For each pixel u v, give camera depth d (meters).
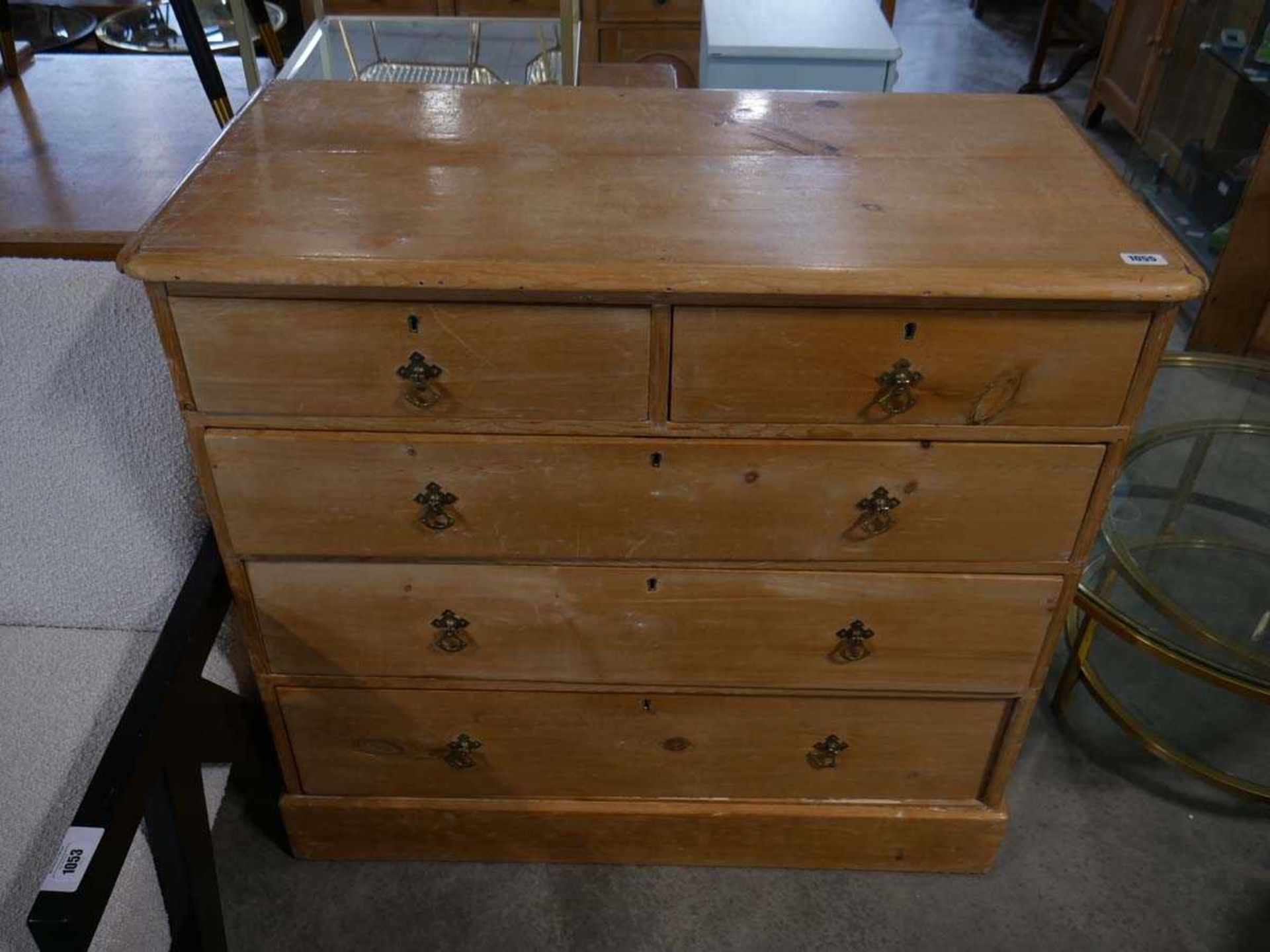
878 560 1.27
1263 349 2.52
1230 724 1.82
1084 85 4.23
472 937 1.52
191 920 1.27
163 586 1.40
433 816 1.53
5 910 1.09
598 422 1.15
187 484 1.38
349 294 1.06
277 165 1.20
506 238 1.07
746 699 1.41
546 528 1.24
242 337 1.09
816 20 1.90
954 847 1.55
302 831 1.55
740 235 1.09
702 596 1.30
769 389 1.13
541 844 1.57
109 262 1.30
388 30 2.03
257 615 1.33
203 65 1.40
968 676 1.38
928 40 4.67
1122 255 1.07
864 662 1.37
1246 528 1.82
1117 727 1.82
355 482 1.20
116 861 1.00
